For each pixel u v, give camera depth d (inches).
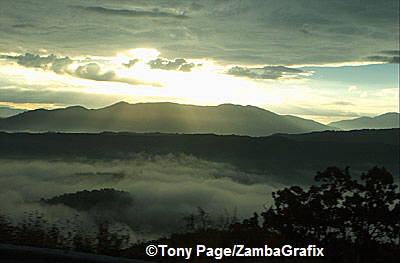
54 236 250.4
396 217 359.9
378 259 352.2
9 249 217.8
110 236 259.1
